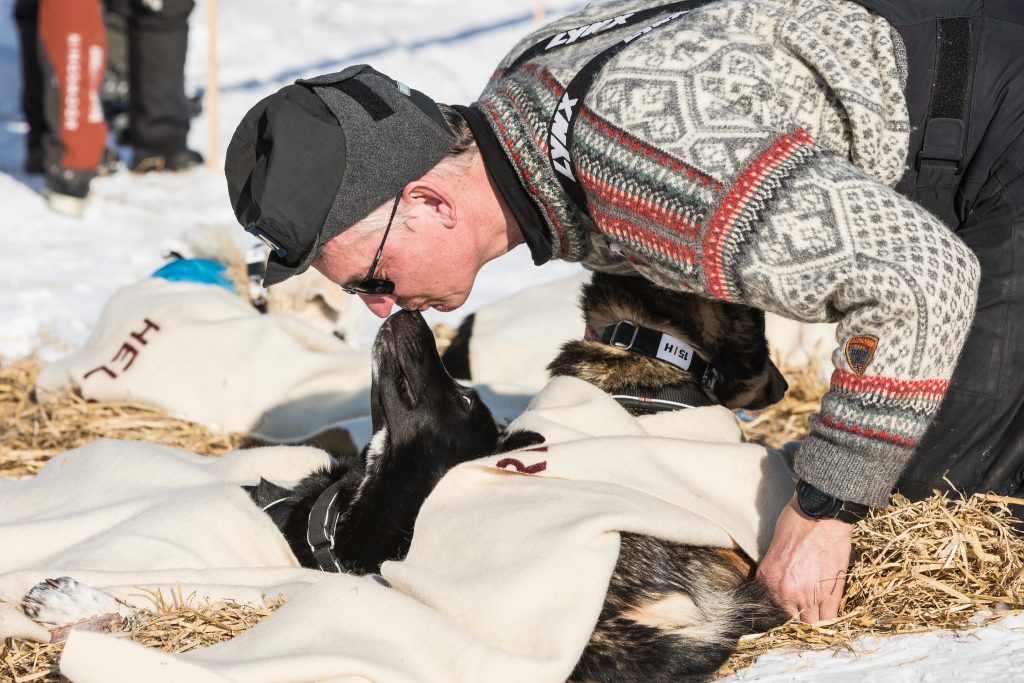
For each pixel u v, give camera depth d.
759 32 2.48
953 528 2.69
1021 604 2.53
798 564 2.50
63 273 6.66
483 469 2.70
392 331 2.92
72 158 7.90
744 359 3.05
